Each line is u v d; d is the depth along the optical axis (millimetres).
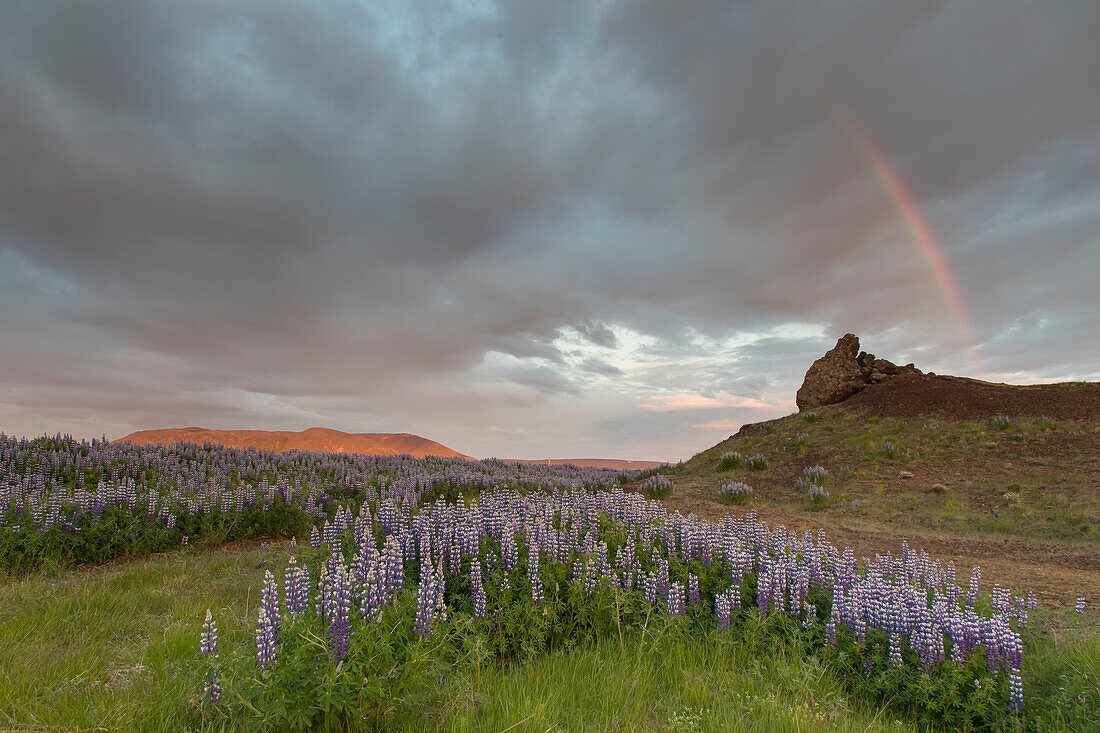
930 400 25016
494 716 4492
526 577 6820
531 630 6078
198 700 4480
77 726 4035
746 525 9969
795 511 17047
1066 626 7555
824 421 26125
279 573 9711
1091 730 4836
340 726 4152
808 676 5328
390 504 8602
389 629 4672
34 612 6875
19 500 11516
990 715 5246
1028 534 13953
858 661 6121
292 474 18516
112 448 18438
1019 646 5691
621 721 4641
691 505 18031
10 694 4473
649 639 6316
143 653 5633
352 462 21906
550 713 4586
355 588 5133
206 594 8164
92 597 7695
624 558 7621
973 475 18250
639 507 9953
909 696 5496
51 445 17891
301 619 4523
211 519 12805
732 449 26141
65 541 10477
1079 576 10312
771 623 6668
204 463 18422
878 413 25188
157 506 12750
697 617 6836
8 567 9758
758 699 4938
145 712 4328
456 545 6984
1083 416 20734
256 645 4148
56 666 5113
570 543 7875
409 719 4410
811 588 7625
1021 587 9594
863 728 4859
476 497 17422
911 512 16250
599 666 5656
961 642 5848
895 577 8633
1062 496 15578
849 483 19188
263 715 3812
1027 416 21672
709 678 5527
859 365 29703
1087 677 5598
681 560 8094
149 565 10297
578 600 6594
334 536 8656
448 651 5195
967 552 12320
